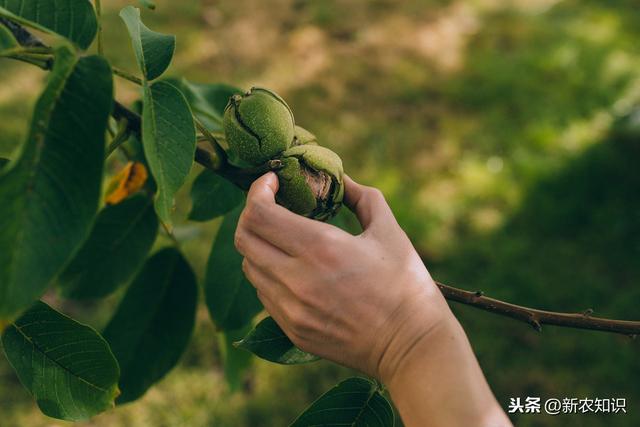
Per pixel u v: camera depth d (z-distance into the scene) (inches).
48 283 22.9
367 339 31.1
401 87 169.8
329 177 37.4
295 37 184.9
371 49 182.7
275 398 107.0
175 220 128.5
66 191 24.1
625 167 146.4
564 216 136.5
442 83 172.2
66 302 115.0
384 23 193.6
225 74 169.5
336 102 163.6
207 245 125.8
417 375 29.8
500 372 110.4
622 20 200.4
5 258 22.4
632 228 133.3
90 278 50.3
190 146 31.4
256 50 179.0
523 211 138.3
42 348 35.2
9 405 101.7
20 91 152.7
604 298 121.9
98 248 49.8
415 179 144.8
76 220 24.0
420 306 30.8
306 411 36.2
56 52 25.5
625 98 166.7
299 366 110.5
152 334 50.0
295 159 37.2
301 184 37.0
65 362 35.5
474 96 167.9
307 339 32.6
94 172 24.6
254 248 33.0
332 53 179.9
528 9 207.5
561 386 108.5
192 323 51.0
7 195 23.1
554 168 146.6
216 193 45.9
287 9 196.4
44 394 35.2
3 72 158.1
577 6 208.7
